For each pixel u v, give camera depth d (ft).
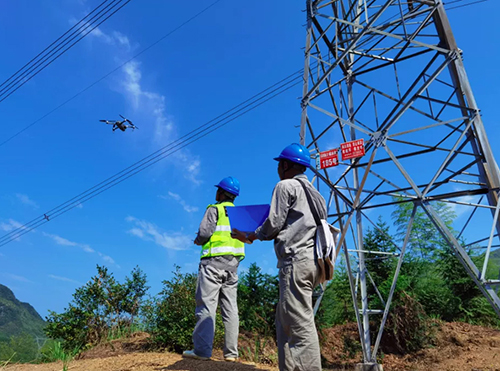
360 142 30.48
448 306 41.75
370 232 45.93
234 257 17.61
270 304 33.86
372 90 35.24
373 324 38.11
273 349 27.61
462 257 26.86
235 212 12.17
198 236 17.17
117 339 25.73
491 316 42.19
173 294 24.17
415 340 34.12
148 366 15.29
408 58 33.47
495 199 27.07
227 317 17.28
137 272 29.32
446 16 30.22
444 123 28.25
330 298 40.81
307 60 34.22
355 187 37.06
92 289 27.40
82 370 15.51
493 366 26.55
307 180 11.37
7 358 22.07
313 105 32.24
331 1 34.88
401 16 30.48
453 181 30.66
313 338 9.86
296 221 10.46
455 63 29.32
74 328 25.50
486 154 27.58
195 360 15.99
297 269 10.00
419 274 42.37
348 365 32.60
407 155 33.60
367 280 43.09
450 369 27.86
